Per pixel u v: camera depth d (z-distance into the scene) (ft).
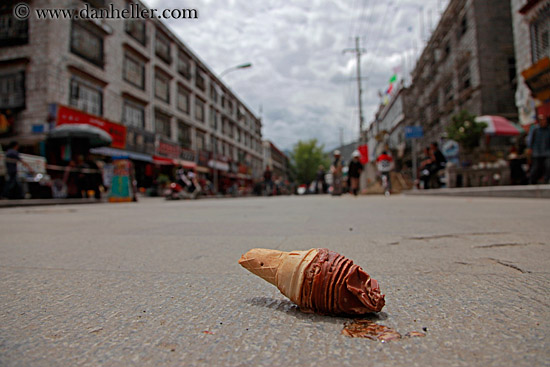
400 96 122.62
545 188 21.74
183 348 2.42
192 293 3.88
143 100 63.67
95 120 49.39
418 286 3.96
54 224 12.83
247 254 3.29
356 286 2.82
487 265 5.01
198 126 91.81
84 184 37.93
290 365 2.12
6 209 23.34
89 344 2.52
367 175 68.08
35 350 2.43
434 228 9.48
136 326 2.87
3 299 3.72
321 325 2.78
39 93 42.88
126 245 7.68
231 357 2.26
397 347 2.34
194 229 10.66
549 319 2.81
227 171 116.78
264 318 2.99
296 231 9.59
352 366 2.08
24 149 42.68
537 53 37.58
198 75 93.20
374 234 8.61
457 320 2.83
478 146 53.57
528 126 39.70
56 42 44.32
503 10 60.70
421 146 105.50
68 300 3.66
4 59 43.47
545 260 5.23
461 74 68.74
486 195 28.32
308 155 255.29
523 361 2.09
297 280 2.90
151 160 64.95
